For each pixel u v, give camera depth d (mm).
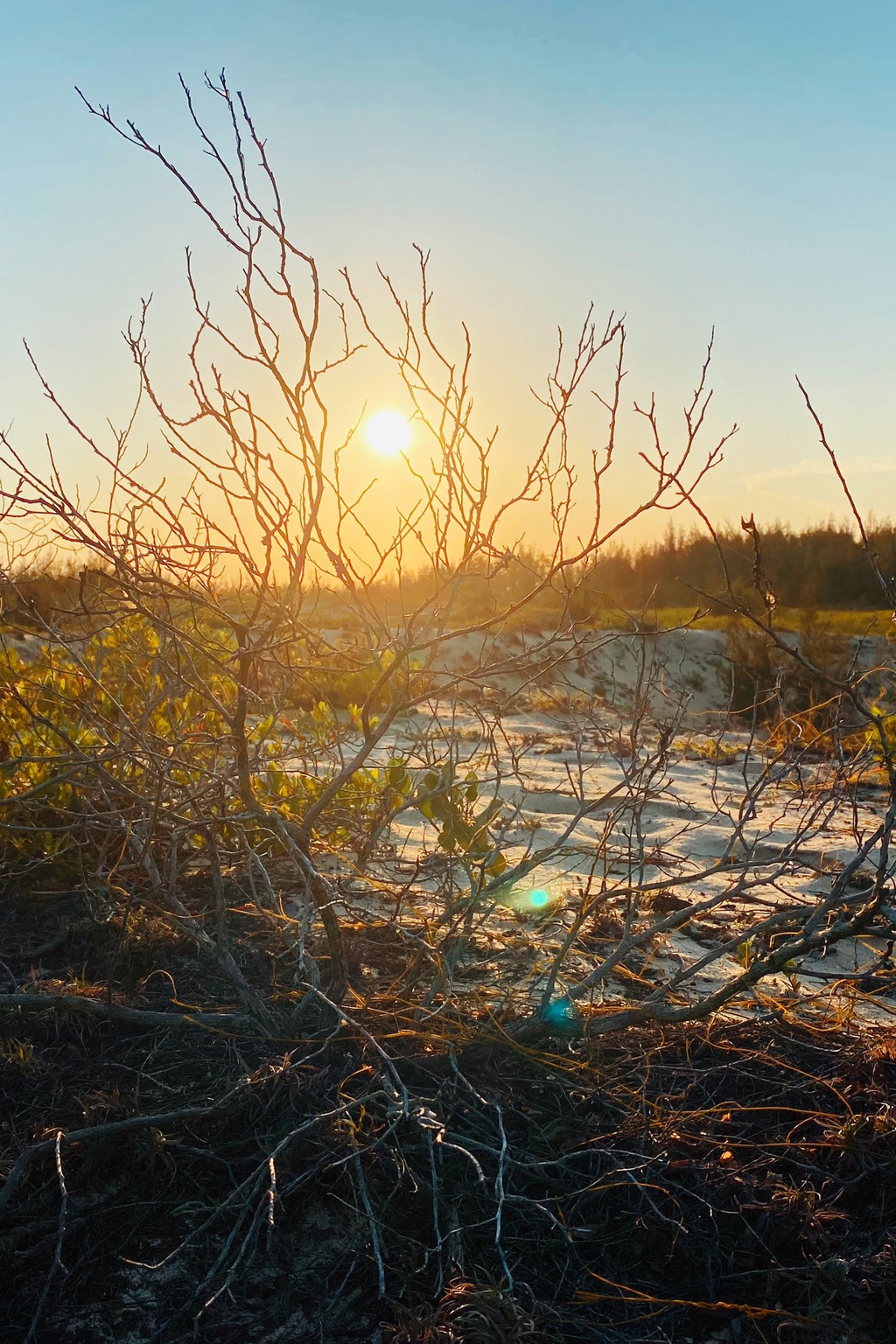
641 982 3293
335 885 3447
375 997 2895
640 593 19594
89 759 2943
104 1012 2820
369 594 2867
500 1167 2109
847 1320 1886
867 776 6504
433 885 4203
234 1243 2096
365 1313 1936
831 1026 3012
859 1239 2109
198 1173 2285
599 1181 2260
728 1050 2828
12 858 4059
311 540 2576
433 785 3369
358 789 4211
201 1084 2584
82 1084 2613
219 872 2998
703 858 4883
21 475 2363
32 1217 2160
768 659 10555
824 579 28781
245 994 2820
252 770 3848
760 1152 2377
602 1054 2787
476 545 2689
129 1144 2342
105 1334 1896
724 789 6242
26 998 2795
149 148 2314
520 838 4984
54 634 2918
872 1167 2283
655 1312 1953
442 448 2666
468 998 2957
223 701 4086
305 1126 2164
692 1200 2230
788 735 3381
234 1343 1871
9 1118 2471
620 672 7766
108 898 3736
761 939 3561
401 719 6164
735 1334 1893
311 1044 2684
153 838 3322
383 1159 2264
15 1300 1963
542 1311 1929
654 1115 2502
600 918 3906
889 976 2971
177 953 3393
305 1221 2162
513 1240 2123
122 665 4117
